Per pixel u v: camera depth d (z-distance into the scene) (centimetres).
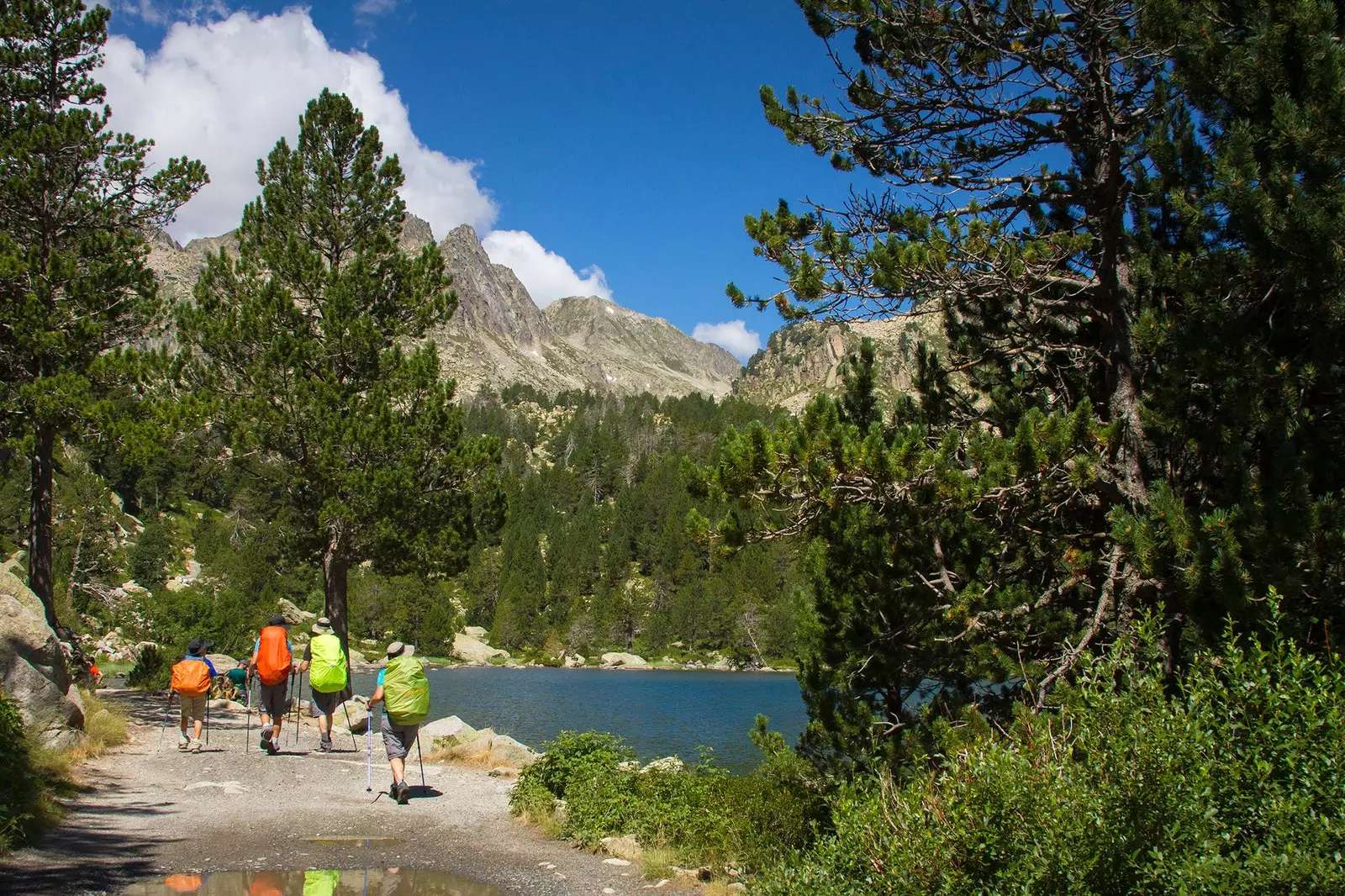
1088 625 838
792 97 1030
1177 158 810
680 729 3581
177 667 1384
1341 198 618
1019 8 891
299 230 2384
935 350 1074
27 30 1848
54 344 1720
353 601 10038
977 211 965
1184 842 404
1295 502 616
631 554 13688
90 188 1930
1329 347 683
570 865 866
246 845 859
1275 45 674
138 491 9906
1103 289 884
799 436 805
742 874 833
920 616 952
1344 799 386
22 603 1292
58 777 1030
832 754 1018
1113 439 801
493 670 8994
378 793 1179
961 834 468
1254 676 440
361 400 2134
